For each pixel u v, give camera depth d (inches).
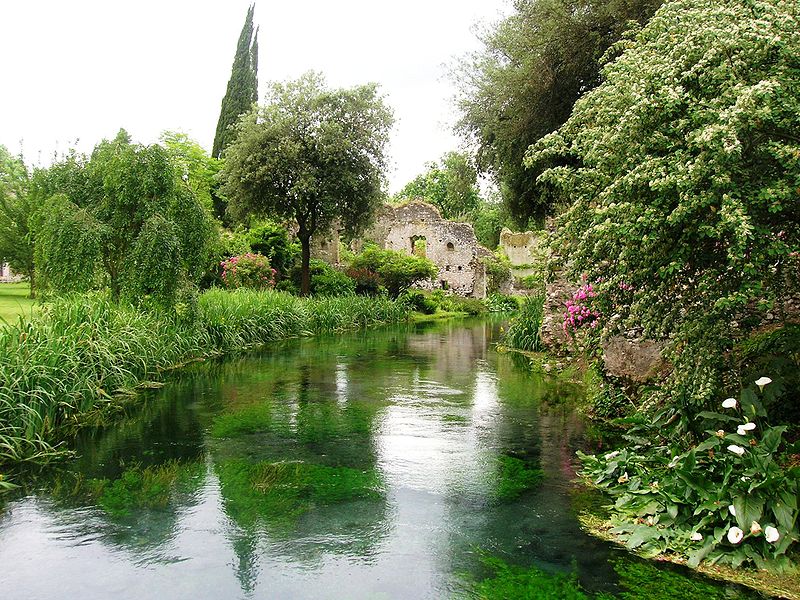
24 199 797.2
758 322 175.6
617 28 380.8
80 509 173.5
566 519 167.9
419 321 991.0
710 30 156.3
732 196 147.4
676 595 127.2
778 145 141.3
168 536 156.0
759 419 169.8
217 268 824.9
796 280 173.6
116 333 345.7
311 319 732.0
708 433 174.6
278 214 896.9
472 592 129.0
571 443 243.0
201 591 128.6
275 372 422.6
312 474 205.5
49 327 282.8
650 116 163.5
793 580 130.8
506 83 474.3
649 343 273.1
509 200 561.6
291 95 871.1
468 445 240.7
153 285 388.8
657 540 150.9
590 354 293.3
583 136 202.5
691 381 169.2
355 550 148.8
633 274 176.9
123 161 398.6
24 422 222.8
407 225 1364.4
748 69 155.3
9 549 148.3
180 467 211.5
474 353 543.8
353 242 1341.0
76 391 269.0
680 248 162.9
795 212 158.1
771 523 141.5
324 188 848.3
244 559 143.6
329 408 306.5
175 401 320.2
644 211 156.6
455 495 186.4
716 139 140.5
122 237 411.5
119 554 145.8
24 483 194.7
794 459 167.2
